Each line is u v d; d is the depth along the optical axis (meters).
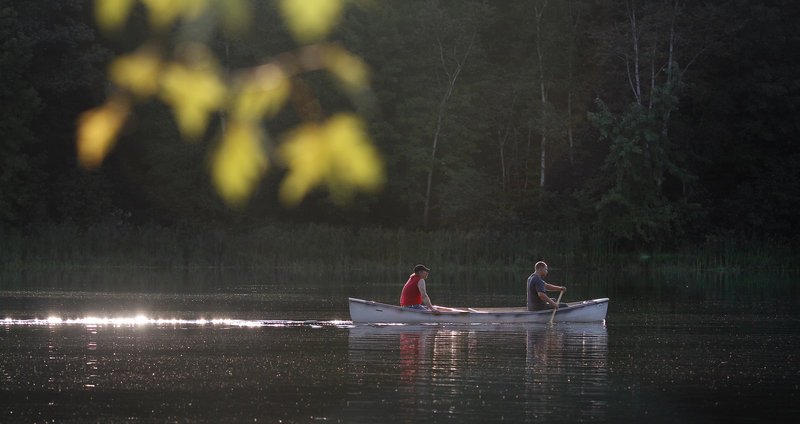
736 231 77.81
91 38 81.62
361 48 84.88
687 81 83.00
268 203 84.12
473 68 90.31
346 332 27.23
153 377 18.42
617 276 61.09
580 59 90.31
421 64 88.56
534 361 20.97
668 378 18.50
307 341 24.88
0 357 21.25
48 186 83.75
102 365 20.03
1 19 76.81
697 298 41.19
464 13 88.75
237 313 32.34
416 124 87.75
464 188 85.00
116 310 32.88
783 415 14.74
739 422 14.13
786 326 29.11
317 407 15.15
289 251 72.12
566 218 80.50
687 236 77.56
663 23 79.88
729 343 24.56
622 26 81.44
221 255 72.12
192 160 83.62
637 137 73.19
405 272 65.12
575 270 69.31
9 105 77.25
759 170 83.50
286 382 17.81
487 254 72.62
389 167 88.38
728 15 81.06
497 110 89.94
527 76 89.94
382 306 29.72
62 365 20.00
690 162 82.06
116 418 14.28
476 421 13.96
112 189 84.56
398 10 89.38
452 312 30.27
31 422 13.98
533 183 90.62
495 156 92.69
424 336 26.31
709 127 83.50
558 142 89.12
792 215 78.44
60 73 81.12
